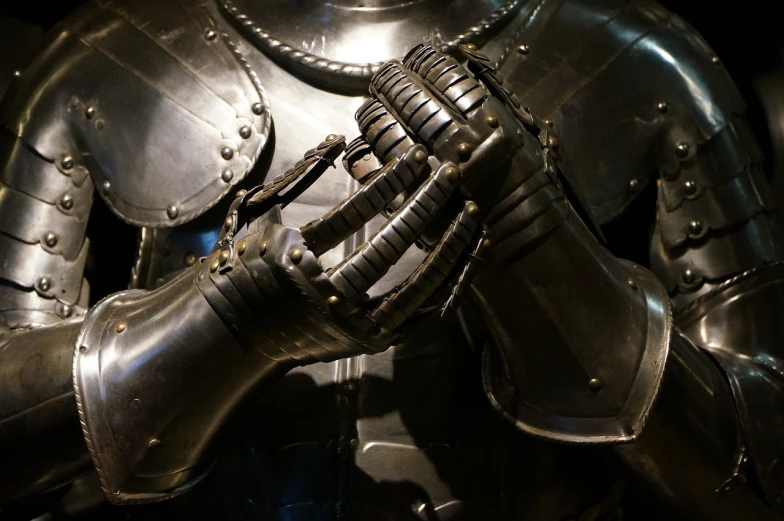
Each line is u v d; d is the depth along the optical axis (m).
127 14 1.37
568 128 1.31
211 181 1.26
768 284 1.30
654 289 1.17
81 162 1.30
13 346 1.16
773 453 1.19
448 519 1.19
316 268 0.96
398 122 1.02
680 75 1.35
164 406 1.04
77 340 1.08
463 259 1.01
